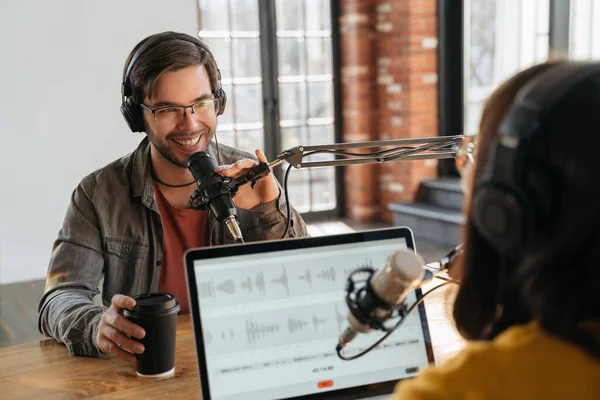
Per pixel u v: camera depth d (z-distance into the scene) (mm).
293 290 1141
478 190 628
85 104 4160
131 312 1252
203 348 1086
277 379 1103
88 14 4090
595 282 549
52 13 4016
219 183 1389
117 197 1738
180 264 1781
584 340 562
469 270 716
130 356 1281
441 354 1291
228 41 5066
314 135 5504
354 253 1182
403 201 5340
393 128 5340
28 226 4137
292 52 5316
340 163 1431
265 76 5223
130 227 1739
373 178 5527
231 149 1932
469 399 566
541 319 581
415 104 5164
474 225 702
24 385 1266
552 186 560
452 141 1417
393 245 1200
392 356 1158
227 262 1123
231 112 5156
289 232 1750
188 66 1594
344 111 5559
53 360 1386
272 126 5309
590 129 540
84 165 4211
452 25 5172
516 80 656
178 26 4305
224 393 1078
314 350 1127
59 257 1688
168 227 1782
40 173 4121
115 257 1737
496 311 705
